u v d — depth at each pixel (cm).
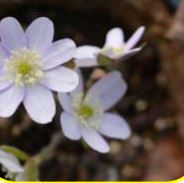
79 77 25
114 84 26
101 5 31
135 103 32
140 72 32
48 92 23
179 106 31
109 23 32
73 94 25
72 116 24
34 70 24
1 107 23
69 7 32
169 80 32
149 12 31
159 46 31
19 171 23
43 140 30
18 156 25
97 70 27
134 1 30
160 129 32
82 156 31
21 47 24
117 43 27
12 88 24
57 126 30
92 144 24
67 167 30
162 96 32
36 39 24
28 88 24
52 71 24
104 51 25
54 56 24
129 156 31
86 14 32
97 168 31
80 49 25
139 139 31
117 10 31
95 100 26
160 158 31
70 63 24
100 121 25
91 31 32
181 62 31
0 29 24
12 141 30
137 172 31
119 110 32
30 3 32
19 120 31
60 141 31
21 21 32
